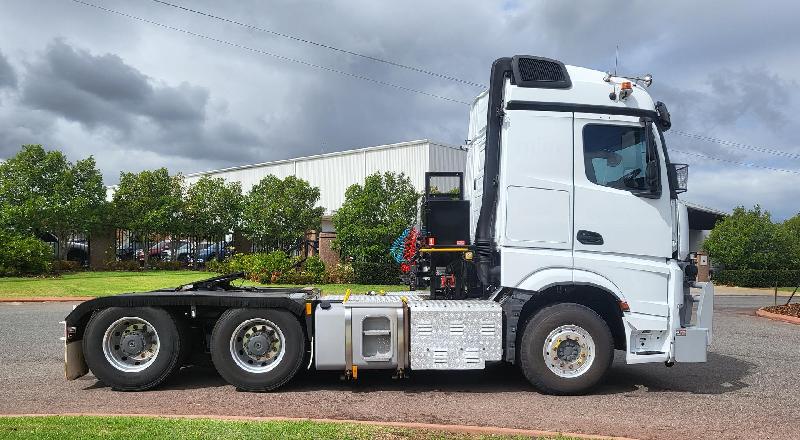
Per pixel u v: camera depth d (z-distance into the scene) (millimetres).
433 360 7262
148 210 29281
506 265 7418
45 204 25938
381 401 7027
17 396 7062
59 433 5164
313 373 8484
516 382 8102
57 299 17031
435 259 8273
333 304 7434
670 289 7547
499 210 7633
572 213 7527
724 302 22844
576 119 7648
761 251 31734
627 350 7426
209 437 5156
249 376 7316
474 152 8969
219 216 31078
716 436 5891
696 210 33688
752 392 7742
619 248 7531
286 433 5316
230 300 7348
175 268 29531
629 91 7637
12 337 10953
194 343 7789
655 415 6617
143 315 7363
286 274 20312
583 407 6883
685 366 9406
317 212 28062
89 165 27562
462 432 5555
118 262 27859
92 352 7289
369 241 21281
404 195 22188
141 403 6781
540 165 7574
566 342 7328
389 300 7652
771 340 12359
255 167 37969
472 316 7301
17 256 22531
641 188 7645
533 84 7652
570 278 7398
